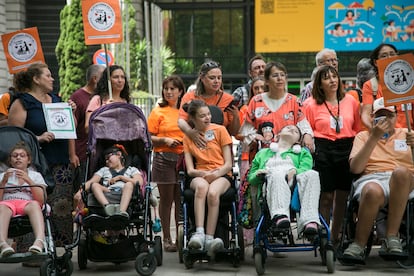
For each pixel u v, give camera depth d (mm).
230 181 9430
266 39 29766
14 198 8773
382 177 9258
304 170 9102
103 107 9633
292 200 8898
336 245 10250
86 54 30141
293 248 9039
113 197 9094
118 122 9602
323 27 29594
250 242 10789
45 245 8375
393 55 10141
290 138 9398
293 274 8844
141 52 28453
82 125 10914
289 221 8578
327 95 10055
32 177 8891
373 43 29500
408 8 29297
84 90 11086
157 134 10727
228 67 33156
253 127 9898
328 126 9922
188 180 9617
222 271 9141
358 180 9398
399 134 9562
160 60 29391
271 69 9719
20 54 10469
